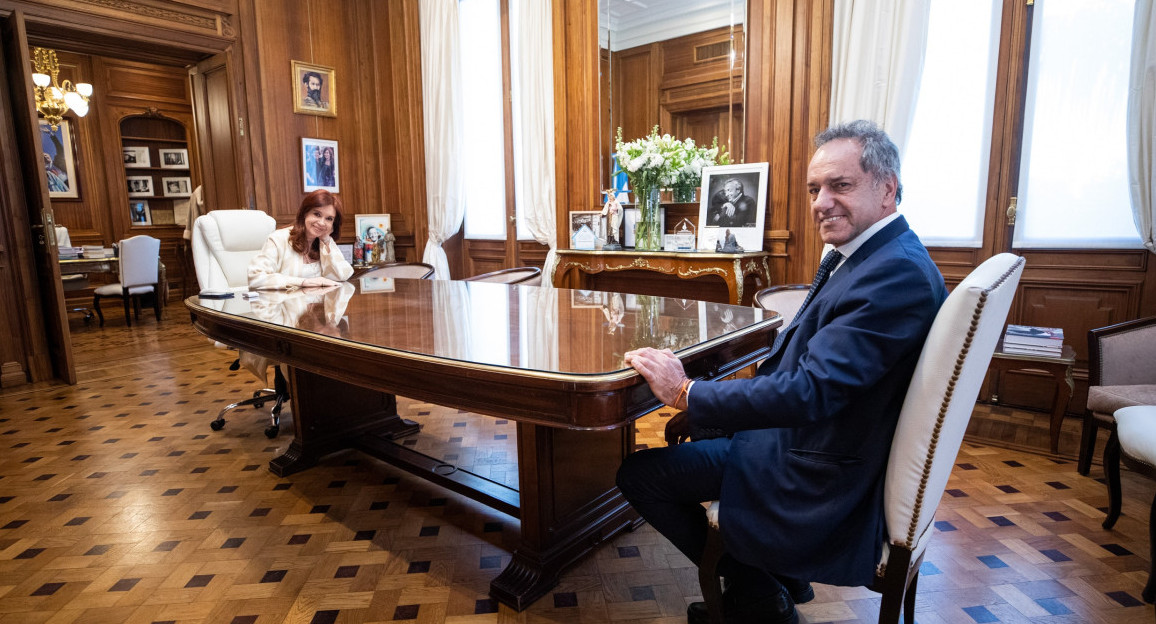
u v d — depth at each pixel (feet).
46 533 7.71
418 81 21.12
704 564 4.95
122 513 8.24
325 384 9.84
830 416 3.98
